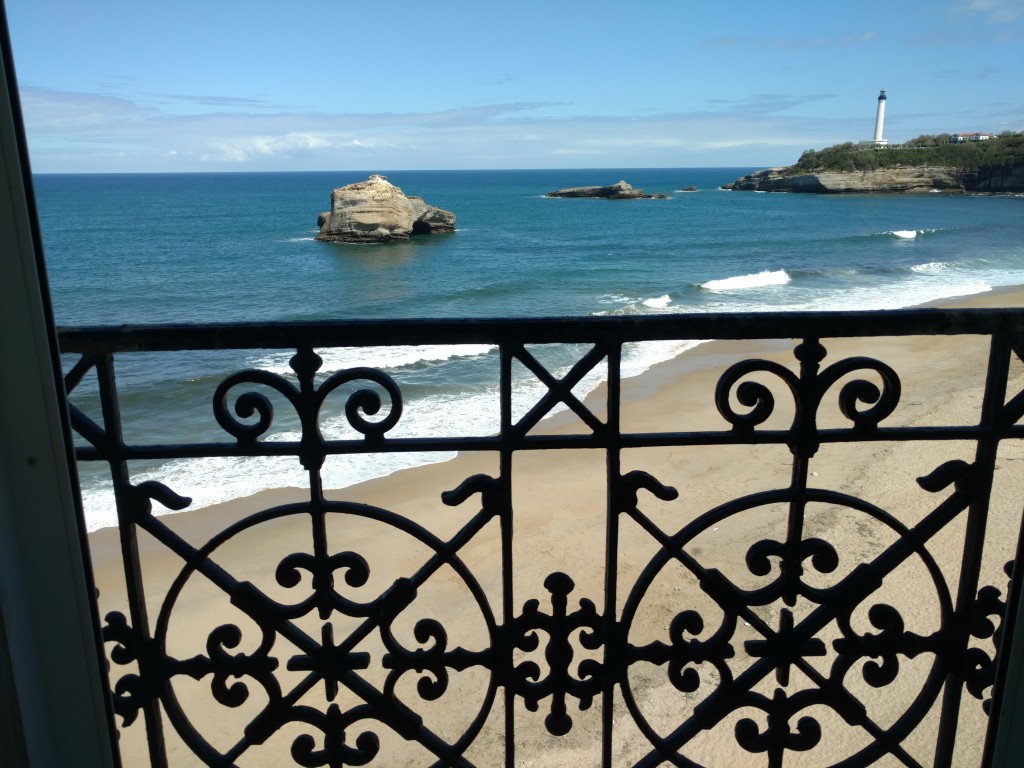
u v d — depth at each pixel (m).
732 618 1.66
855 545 6.91
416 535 1.56
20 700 1.28
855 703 1.70
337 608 1.58
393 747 4.67
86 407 13.70
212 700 5.13
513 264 37.59
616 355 1.50
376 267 36.41
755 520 7.62
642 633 5.74
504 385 1.50
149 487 1.50
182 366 15.91
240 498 8.80
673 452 10.01
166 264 37.22
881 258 37.00
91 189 127.94
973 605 1.67
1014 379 13.34
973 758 3.83
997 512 7.00
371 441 1.50
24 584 1.29
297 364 1.45
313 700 5.07
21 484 1.25
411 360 15.88
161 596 6.69
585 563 7.07
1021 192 99.12
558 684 1.66
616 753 4.49
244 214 69.19
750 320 1.49
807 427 1.55
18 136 1.13
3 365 1.20
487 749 4.58
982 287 26.09
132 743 4.68
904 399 12.42
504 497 1.55
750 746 1.70
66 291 29.75
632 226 59.53
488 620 1.62
